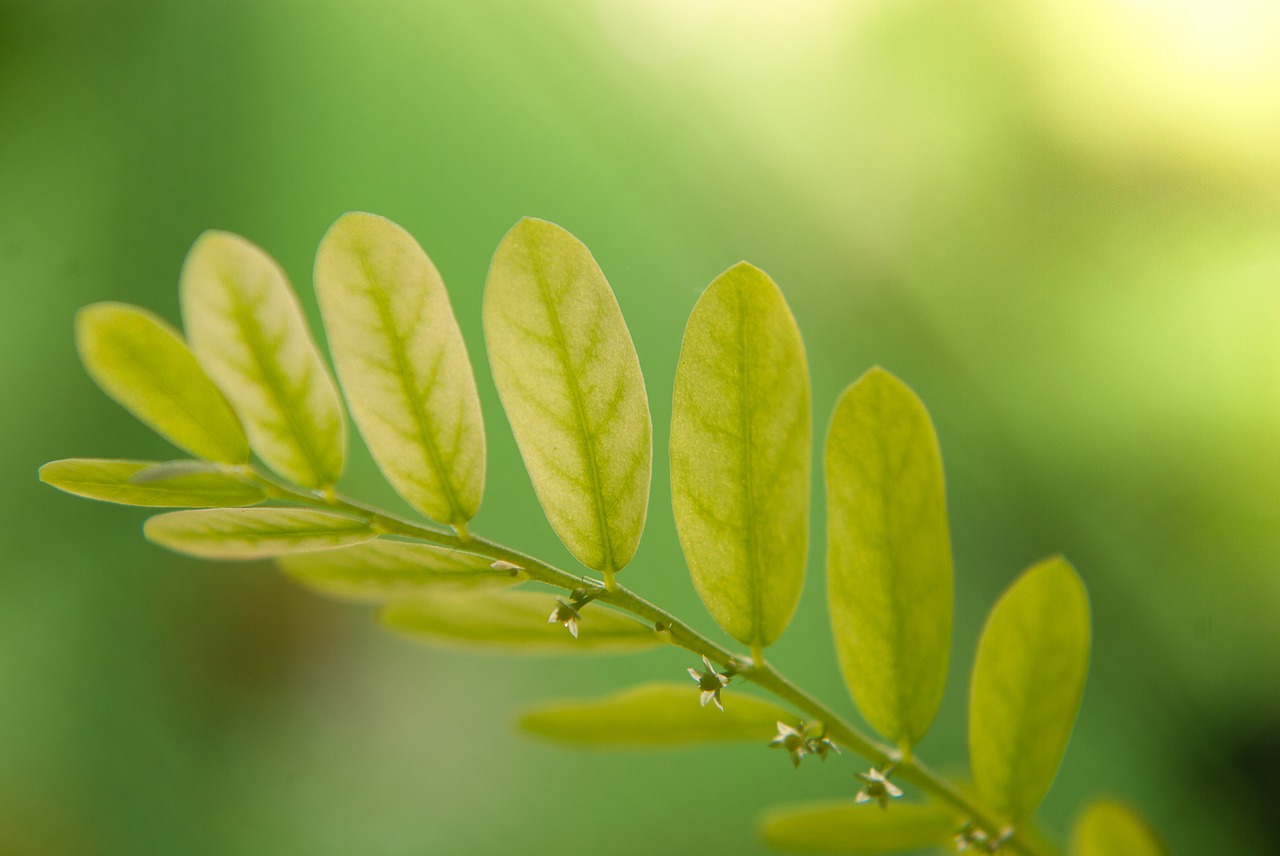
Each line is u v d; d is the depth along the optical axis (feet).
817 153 0.69
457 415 0.30
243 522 0.30
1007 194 0.64
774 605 0.31
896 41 0.66
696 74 0.71
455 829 0.71
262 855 0.69
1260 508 0.63
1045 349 0.67
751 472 0.31
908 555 0.31
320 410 0.30
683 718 0.33
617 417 0.30
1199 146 0.57
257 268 0.30
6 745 0.69
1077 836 0.35
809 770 0.72
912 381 0.70
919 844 0.34
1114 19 0.58
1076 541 0.67
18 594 0.72
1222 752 0.62
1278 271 0.58
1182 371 0.63
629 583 0.67
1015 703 0.32
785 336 0.30
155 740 0.71
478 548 0.30
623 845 0.70
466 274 0.73
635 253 0.71
